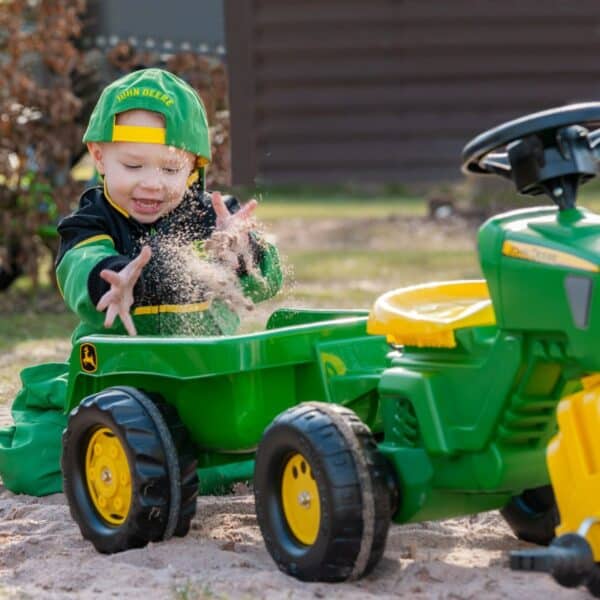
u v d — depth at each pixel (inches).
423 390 152.3
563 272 137.5
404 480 153.8
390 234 739.4
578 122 141.4
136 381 181.2
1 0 459.5
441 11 893.2
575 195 146.6
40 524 188.9
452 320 150.6
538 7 893.8
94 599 147.9
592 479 137.7
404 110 909.8
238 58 653.3
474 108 909.8
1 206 472.4
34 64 470.9
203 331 196.9
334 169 916.0
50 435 209.5
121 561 164.2
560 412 141.6
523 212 149.3
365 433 152.4
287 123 907.4
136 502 166.9
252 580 153.2
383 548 151.4
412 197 995.3
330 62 897.5
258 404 170.1
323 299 448.8
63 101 455.5
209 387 171.5
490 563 165.8
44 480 206.8
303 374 173.0
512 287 142.6
